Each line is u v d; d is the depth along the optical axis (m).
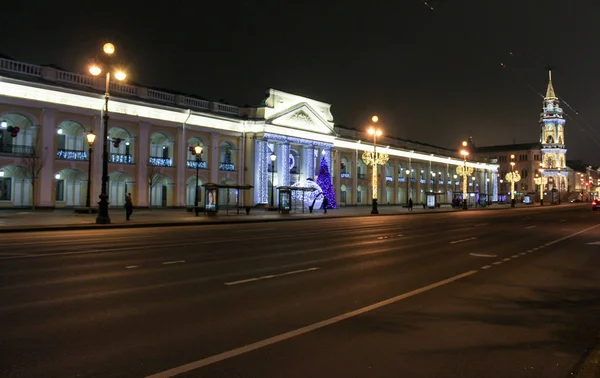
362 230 26.19
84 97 44.12
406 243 19.19
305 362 5.37
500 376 5.13
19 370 4.91
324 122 68.38
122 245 16.53
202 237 20.30
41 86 41.06
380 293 9.20
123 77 27.62
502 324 7.21
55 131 42.62
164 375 4.88
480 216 47.22
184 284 9.63
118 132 49.12
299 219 37.62
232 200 58.50
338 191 72.81
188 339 6.05
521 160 150.00
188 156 54.00
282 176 61.84
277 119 60.62
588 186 172.00
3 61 39.44
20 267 11.38
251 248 16.28
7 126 41.75
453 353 5.83
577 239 22.17
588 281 11.06
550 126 144.38
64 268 11.30
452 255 15.54
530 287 10.22
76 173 45.88
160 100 50.56
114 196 48.50
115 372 4.91
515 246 18.77
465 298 8.95
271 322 6.95
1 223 25.84
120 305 7.74
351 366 5.29
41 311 7.24
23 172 40.38
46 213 37.09
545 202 139.12
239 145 59.12
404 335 6.50
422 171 95.12
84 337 6.01
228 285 9.64
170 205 52.28
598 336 6.67
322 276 10.97
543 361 5.63
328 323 6.97
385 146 82.75
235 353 5.59
